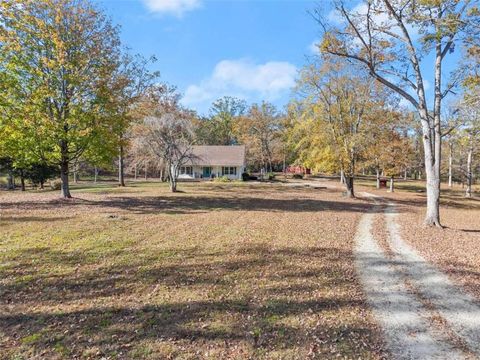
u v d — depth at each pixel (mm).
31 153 15273
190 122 26094
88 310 4805
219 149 52438
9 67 14070
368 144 24422
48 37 14875
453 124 14289
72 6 16250
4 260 6922
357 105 23844
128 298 5250
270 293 5613
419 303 5410
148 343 3982
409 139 32625
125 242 8688
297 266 7141
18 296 5227
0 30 13945
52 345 3902
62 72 15250
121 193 22469
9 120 14000
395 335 4359
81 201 16734
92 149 16625
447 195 34906
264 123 54188
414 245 9578
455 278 6664
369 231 11516
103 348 3857
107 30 17531
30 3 15062
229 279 6219
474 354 3941
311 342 4102
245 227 11320
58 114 15273
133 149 25531
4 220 11016
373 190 33750
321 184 39625
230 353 3816
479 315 5000
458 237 10906
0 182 33719
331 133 24469
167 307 4961
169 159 24938
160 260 7250
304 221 13070
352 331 4414
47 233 9367
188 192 25172
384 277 6668
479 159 34344
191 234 9938
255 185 35906
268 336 4211
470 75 12031
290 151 53031
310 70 24125
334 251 8547
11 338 4031
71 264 6793
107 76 16422
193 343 4012
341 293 5734
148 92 26578
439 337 4328
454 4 11047
